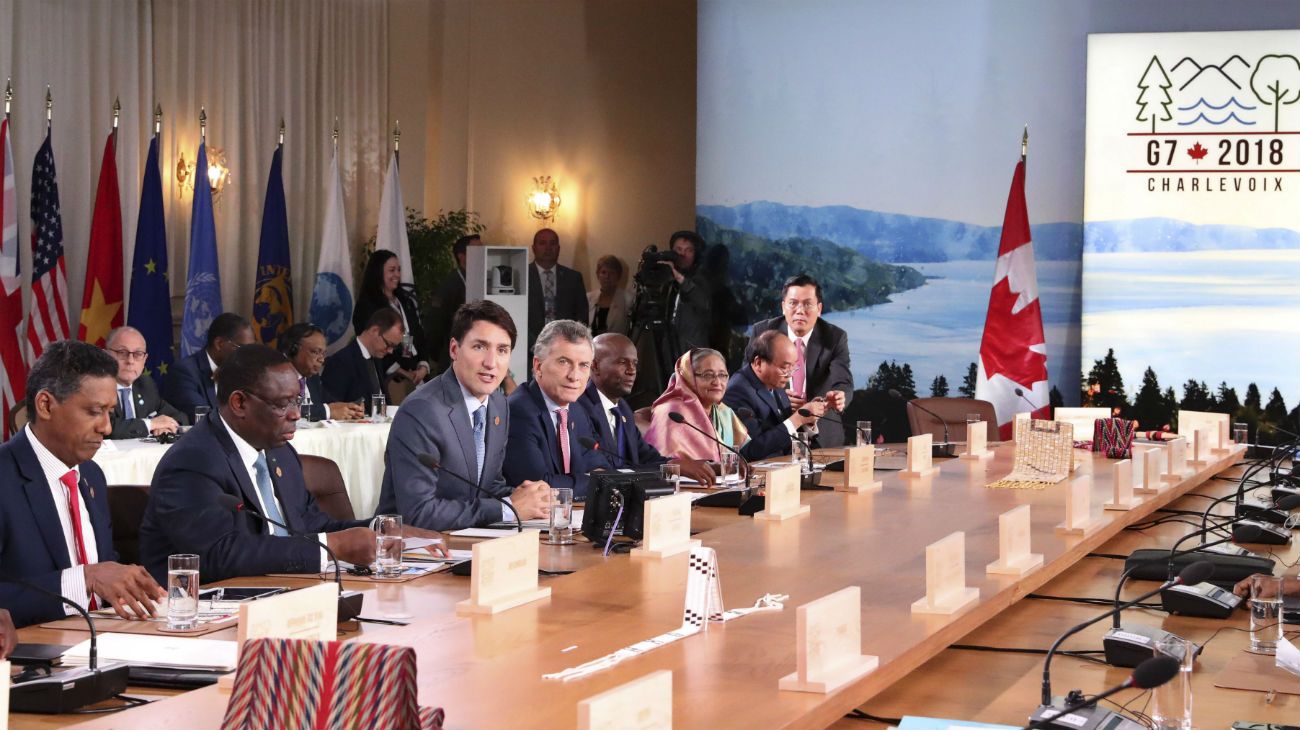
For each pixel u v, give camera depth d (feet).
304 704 5.19
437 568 10.07
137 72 29.14
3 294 25.12
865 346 28.99
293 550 9.93
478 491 13.04
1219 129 26.96
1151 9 27.68
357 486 22.77
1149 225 27.32
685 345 29.96
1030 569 9.52
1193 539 12.89
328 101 33.47
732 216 29.55
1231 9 27.35
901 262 28.78
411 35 35.17
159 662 7.07
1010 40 28.22
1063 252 28.25
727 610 8.02
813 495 14.15
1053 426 15.80
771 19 29.14
